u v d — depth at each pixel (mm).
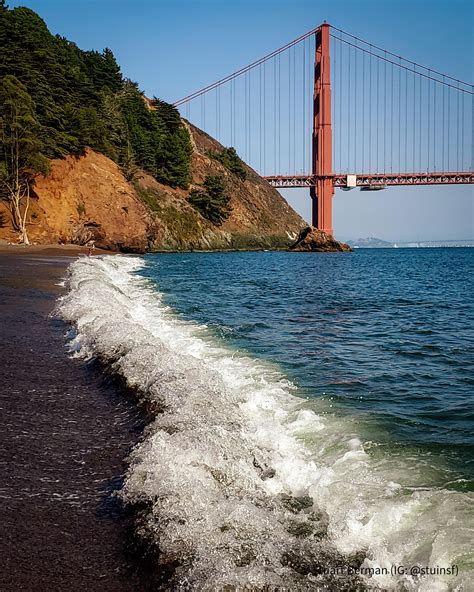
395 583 3180
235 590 2928
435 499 4352
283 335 14016
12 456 4680
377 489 4520
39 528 3576
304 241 107875
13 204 53344
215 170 119750
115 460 4672
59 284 19641
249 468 4594
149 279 31281
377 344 13281
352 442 5844
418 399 8117
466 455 5613
